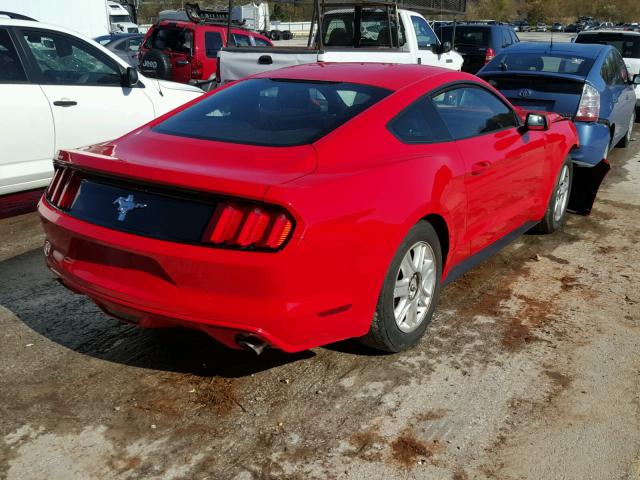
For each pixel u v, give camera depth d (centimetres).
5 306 391
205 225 263
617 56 809
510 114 448
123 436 274
